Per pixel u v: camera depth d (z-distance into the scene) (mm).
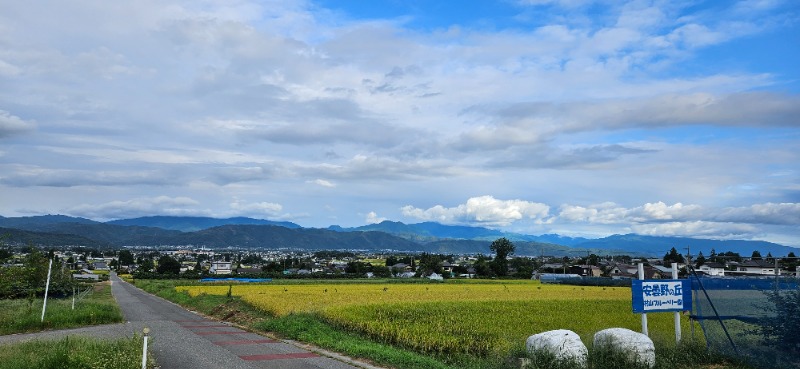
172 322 27453
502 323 23672
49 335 20188
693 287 14398
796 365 12109
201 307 39281
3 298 38375
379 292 50781
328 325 23156
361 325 21562
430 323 22750
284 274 115250
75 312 26031
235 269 171750
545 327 22547
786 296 12430
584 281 83625
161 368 13445
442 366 14148
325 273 120875
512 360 13078
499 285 76312
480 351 17234
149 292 72125
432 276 117438
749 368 12672
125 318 29484
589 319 26047
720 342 13727
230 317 30078
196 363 14203
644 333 14672
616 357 12594
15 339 18719
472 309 30016
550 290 58906
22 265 26859
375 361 14797
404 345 18750
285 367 13703
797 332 12164
